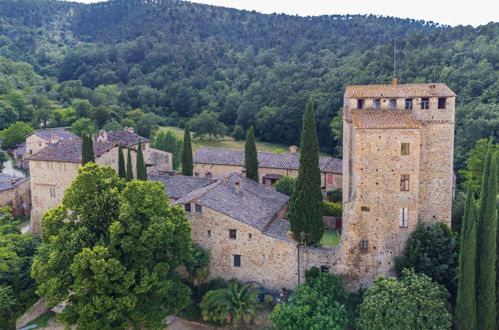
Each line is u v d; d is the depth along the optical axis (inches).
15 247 1855.3
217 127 5408.5
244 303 1560.0
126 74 7204.7
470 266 1331.2
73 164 2586.1
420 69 4156.0
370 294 1440.7
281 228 1883.6
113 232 1338.6
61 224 1469.0
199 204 1740.9
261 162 3213.6
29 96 5925.2
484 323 1352.1
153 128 5413.4
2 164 4094.5
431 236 1562.5
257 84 6151.6
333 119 4589.1
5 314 1733.5
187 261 1615.4
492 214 1337.4
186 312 1649.9
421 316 1332.4
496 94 3479.3
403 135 1555.1
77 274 1285.7
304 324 1418.6
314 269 1643.7
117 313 1312.7
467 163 2800.2
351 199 1615.4
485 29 4862.2
